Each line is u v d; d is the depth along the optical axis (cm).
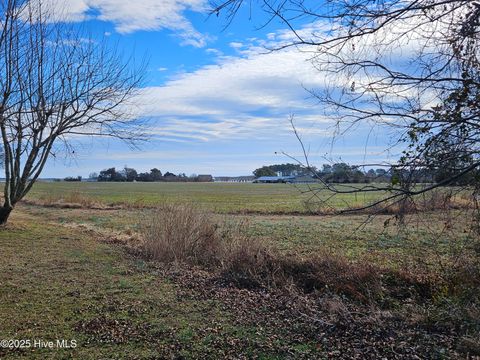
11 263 994
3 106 977
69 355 512
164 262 1078
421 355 525
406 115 373
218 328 615
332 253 1070
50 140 1452
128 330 597
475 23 341
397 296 792
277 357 520
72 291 781
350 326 621
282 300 760
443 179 362
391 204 375
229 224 1320
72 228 1686
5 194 1480
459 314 626
